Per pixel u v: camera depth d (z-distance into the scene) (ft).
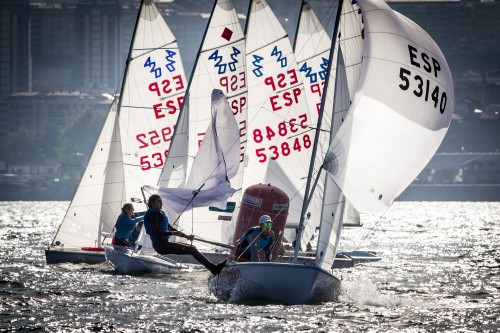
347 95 387.55
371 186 373.40
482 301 419.95
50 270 522.88
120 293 427.33
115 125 568.82
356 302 401.49
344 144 371.15
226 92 542.57
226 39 542.98
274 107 557.74
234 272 387.55
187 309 381.40
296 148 556.51
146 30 579.07
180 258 525.34
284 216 448.65
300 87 559.38
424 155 378.12
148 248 502.79
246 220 448.65
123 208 510.58
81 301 403.75
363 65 375.25
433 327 349.61
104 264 547.08
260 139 556.51
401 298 420.77
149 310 379.35
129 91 578.25
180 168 541.75
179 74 580.71
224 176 433.07
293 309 380.17
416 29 382.01
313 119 591.78
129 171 577.43
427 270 577.84
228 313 371.56
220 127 436.76
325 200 377.71
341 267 589.73
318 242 381.40
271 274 378.73
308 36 594.24
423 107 374.84
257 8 560.20
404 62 374.63
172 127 579.48
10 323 352.69
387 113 372.79
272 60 559.38
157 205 378.94
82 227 564.71
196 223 506.89
